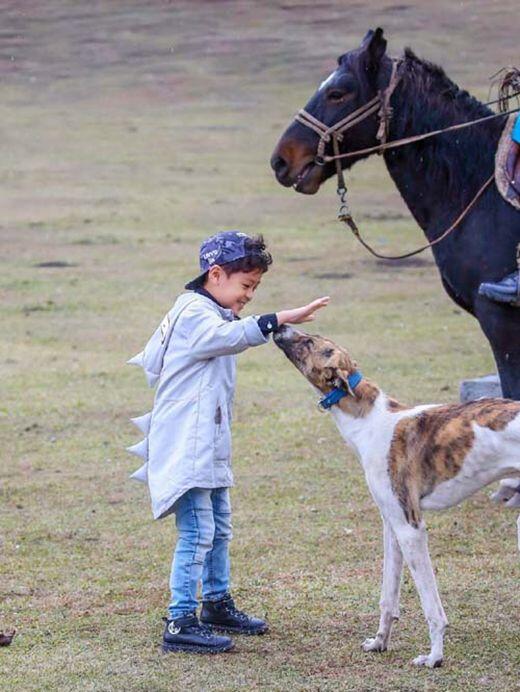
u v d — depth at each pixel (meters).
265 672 8.02
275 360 19.81
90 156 44.66
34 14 61.69
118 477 13.54
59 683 7.93
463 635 8.63
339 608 9.29
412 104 10.94
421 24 56.72
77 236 31.91
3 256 29.50
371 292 25.03
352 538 11.19
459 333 21.20
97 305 24.20
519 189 10.38
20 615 9.32
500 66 49.47
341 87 11.13
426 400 16.48
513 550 10.72
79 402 17.05
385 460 7.95
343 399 8.08
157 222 33.84
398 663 8.14
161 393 8.45
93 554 10.90
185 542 8.38
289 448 14.51
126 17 61.78
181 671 8.07
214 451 8.30
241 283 8.56
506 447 7.71
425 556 7.93
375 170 42.88
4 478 13.54
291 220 34.03
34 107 52.44
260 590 9.76
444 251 10.92
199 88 54.31
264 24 60.47
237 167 42.53
